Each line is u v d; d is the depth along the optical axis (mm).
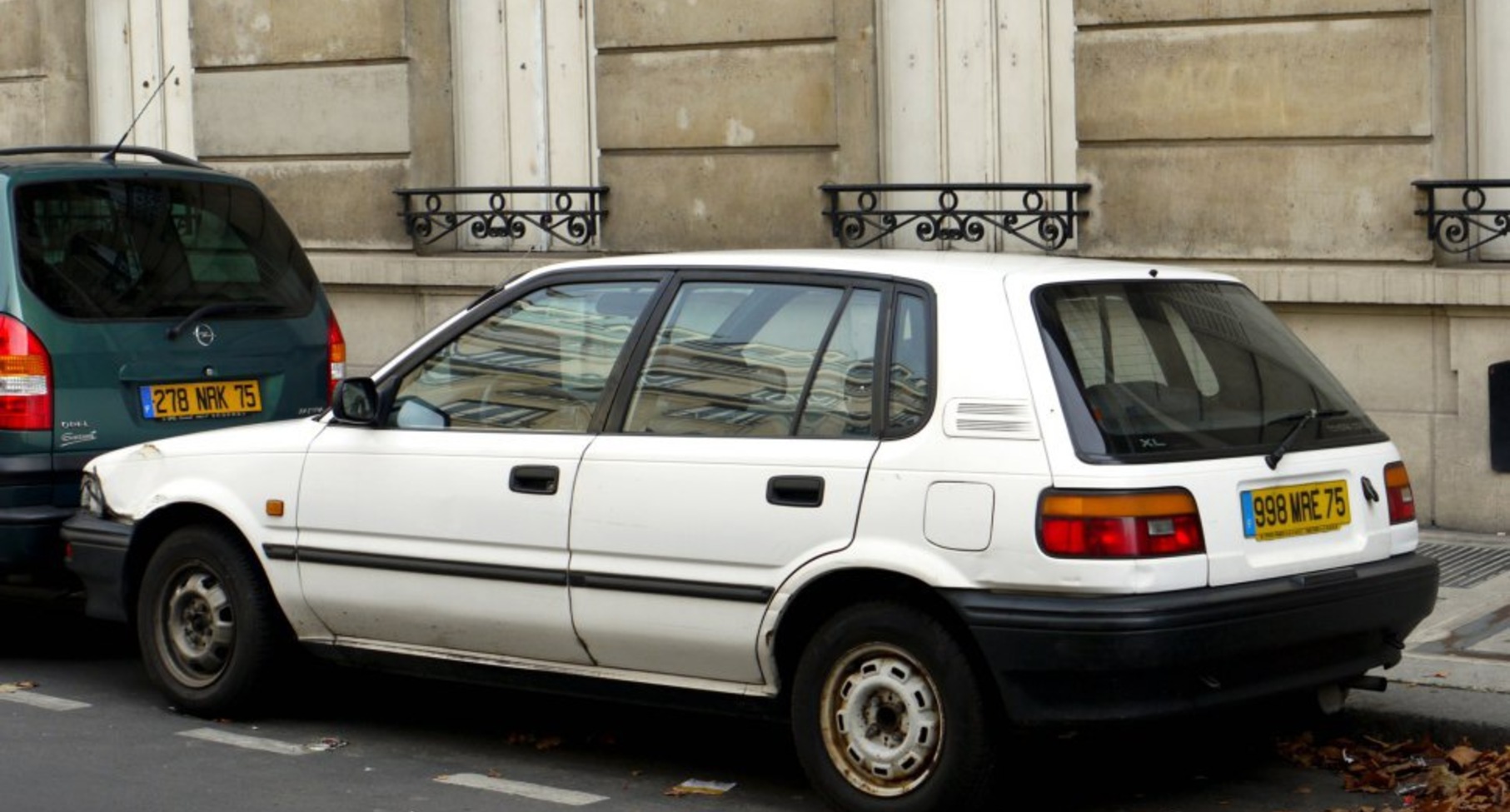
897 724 5672
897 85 11953
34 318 7926
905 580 5625
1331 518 5906
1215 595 5445
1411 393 10242
